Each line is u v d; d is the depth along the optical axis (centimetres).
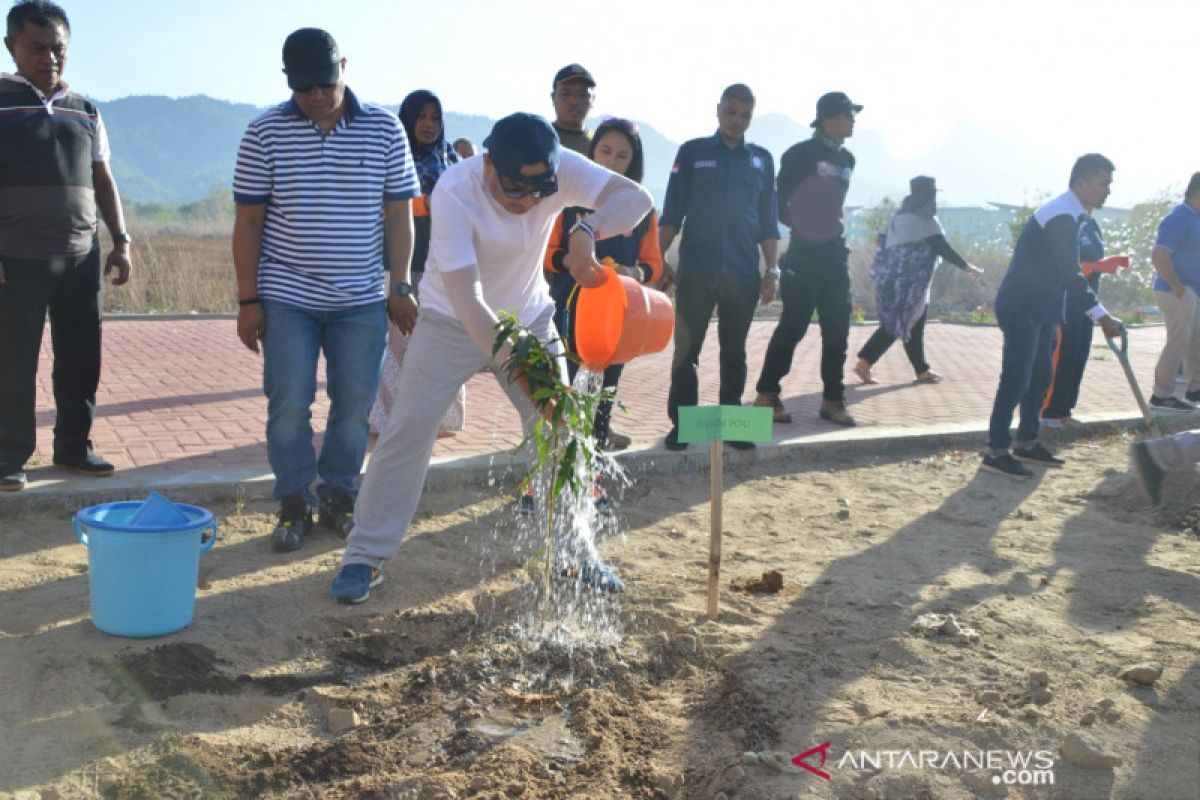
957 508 602
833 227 779
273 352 468
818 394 974
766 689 355
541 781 304
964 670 376
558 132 607
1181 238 915
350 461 501
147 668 357
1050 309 656
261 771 302
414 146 706
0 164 497
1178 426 859
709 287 648
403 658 383
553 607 428
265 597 427
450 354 415
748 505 594
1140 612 436
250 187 459
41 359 995
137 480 543
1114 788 301
